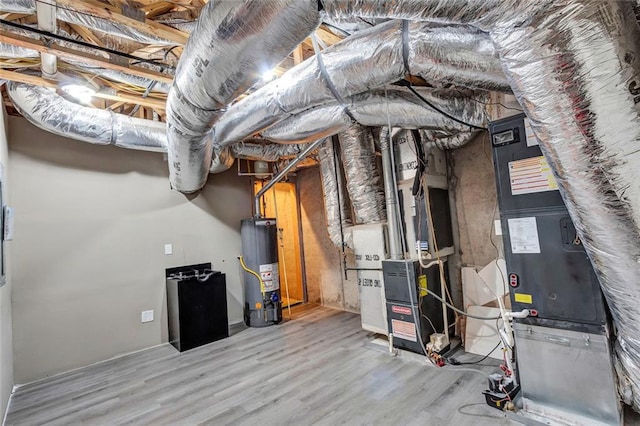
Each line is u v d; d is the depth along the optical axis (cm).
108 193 347
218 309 369
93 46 191
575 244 174
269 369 280
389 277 299
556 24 111
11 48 198
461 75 171
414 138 285
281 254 564
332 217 386
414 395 222
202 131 237
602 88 112
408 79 251
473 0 116
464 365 262
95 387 268
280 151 406
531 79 123
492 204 298
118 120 307
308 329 385
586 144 121
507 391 200
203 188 423
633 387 157
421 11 125
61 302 310
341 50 191
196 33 155
